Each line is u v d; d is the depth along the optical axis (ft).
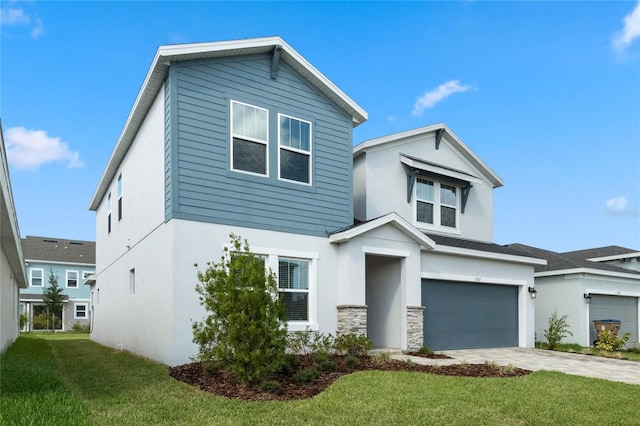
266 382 25.63
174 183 33.68
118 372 30.86
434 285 49.06
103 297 62.28
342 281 41.06
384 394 24.72
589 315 64.59
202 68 36.04
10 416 18.53
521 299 57.06
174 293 32.76
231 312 26.84
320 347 34.91
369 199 49.70
